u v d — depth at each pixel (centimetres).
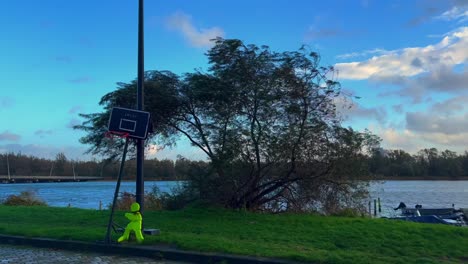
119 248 1073
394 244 1073
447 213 3284
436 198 6425
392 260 905
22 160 13725
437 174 7906
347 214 1692
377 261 894
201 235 1186
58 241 1152
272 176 1694
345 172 1678
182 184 1789
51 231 1251
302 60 1628
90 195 7000
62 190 9650
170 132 1859
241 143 1616
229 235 1203
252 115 1658
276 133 1620
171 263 977
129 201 2034
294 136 1614
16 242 1205
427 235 1162
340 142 1666
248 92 1628
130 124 1135
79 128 1953
